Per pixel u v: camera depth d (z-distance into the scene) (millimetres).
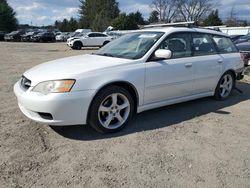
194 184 3168
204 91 5871
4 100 6125
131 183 3168
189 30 5535
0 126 4629
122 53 5020
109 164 3537
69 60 4949
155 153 3832
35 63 13422
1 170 3361
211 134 4500
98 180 3211
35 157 3674
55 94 3920
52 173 3328
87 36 27438
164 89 4984
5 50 23156
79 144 4055
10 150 3838
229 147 4066
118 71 4375
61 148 3926
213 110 5691
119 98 4527
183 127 4758
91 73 4156
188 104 6035
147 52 4781
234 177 3320
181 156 3768
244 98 6668
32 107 4012
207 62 5684
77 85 4012
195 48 5566
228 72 6344
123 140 4203
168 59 5035
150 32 5332
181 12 53562
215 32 6188
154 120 5043
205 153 3869
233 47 6609
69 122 4070
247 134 4535
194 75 5449
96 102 4188
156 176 3305
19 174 3295
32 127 4605
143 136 4355
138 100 4680
